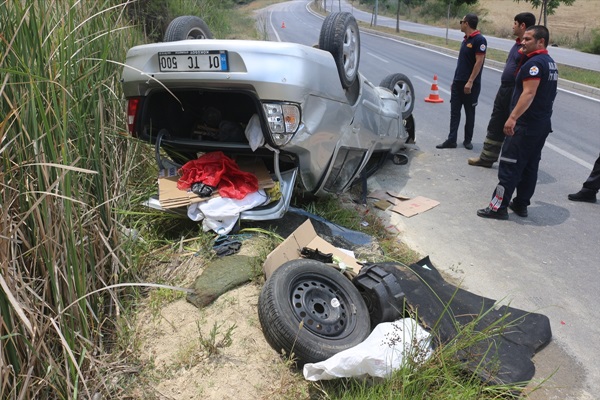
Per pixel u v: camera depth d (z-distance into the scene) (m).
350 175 4.39
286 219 3.81
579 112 9.83
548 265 3.97
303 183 3.68
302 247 3.24
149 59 3.27
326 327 2.53
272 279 2.62
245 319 2.71
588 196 5.28
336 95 3.61
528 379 2.57
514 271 3.86
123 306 2.78
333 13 3.71
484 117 8.96
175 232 3.59
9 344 1.95
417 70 14.77
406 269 3.24
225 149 3.52
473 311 3.07
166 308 2.79
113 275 2.75
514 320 2.88
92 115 3.04
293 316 2.48
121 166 3.66
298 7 68.69
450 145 6.98
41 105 2.03
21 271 2.16
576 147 7.30
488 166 6.23
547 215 4.95
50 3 2.43
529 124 4.46
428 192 5.40
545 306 3.40
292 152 3.38
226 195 3.43
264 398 2.30
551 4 21.06
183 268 3.14
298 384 2.38
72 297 2.22
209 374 2.37
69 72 2.51
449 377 2.36
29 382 1.99
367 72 14.01
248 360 2.46
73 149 2.62
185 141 3.64
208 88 3.19
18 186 2.15
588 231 4.60
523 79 4.36
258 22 31.36
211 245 3.27
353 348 2.38
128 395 2.24
